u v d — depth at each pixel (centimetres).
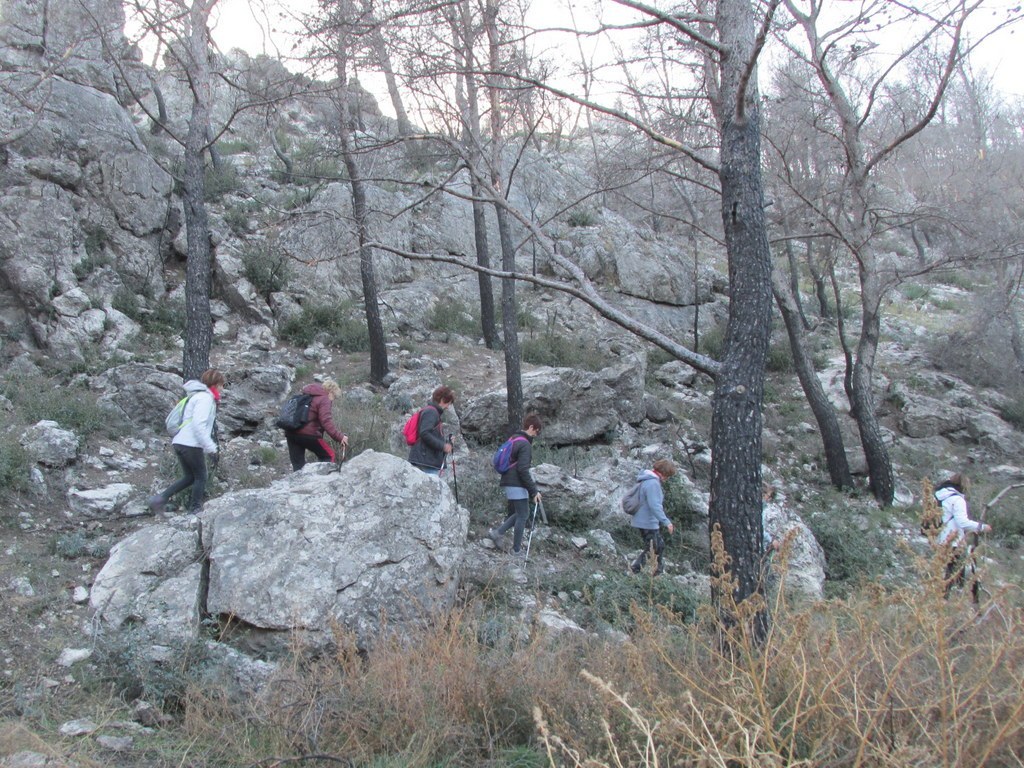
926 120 1148
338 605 600
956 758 334
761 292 618
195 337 963
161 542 638
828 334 2052
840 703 377
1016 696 359
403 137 888
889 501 1313
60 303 1201
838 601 432
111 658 539
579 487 1003
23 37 1358
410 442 865
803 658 374
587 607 745
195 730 471
